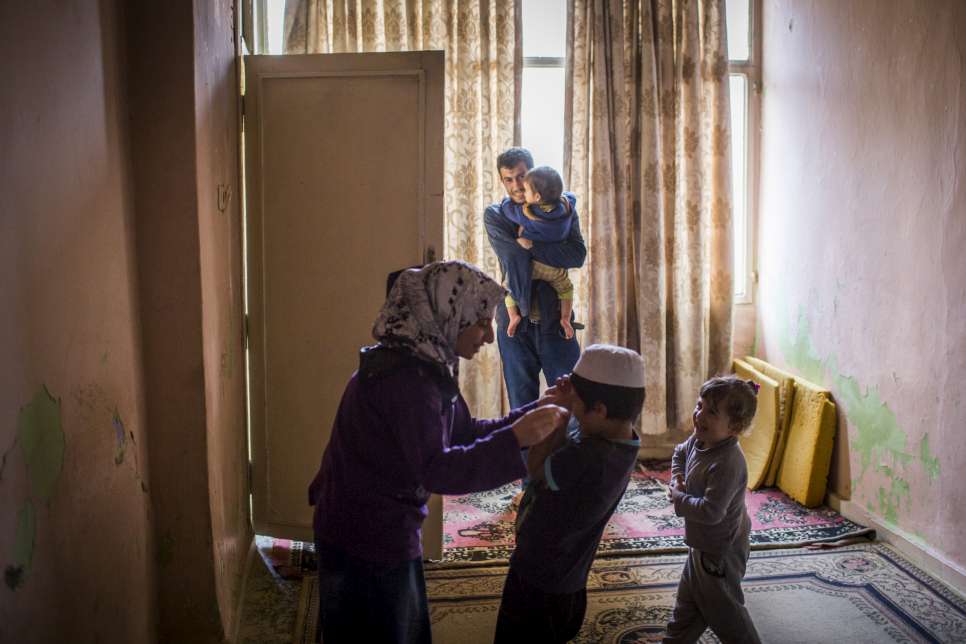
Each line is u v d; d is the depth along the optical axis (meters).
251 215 3.32
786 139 4.41
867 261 3.67
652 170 4.42
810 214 4.16
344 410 1.82
